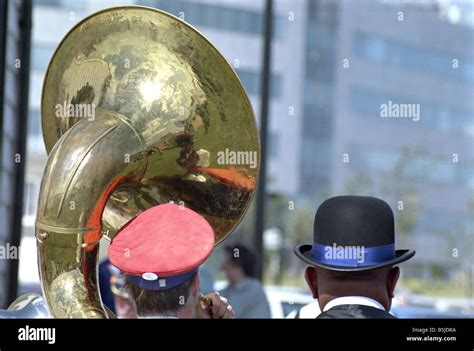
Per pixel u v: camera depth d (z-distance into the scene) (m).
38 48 34.44
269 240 33.91
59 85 3.34
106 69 3.22
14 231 6.16
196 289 2.71
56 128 3.37
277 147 51.38
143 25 3.22
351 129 53.25
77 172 2.90
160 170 3.16
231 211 3.21
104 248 6.27
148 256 2.67
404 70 54.91
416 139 46.47
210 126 3.17
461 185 48.72
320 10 52.22
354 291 2.57
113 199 3.22
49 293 2.79
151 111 3.13
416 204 37.78
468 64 56.06
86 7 34.62
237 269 6.72
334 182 51.97
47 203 2.86
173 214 2.76
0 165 5.45
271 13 11.73
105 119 3.09
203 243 2.69
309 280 2.73
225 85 3.15
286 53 51.53
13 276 6.11
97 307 2.80
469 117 57.12
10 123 6.10
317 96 52.62
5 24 5.22
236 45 45.44
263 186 11.19
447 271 35.66
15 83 6.15
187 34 3.17
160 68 3.18
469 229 38.62
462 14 25.61
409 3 21.84
